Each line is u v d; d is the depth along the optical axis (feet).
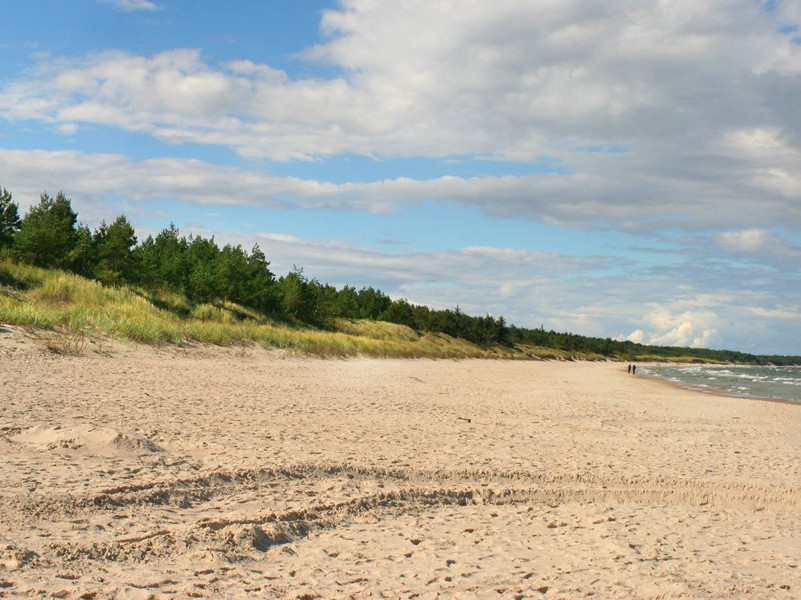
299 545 14.88
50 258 99.30
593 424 44.16
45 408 29.81
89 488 16.53
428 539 16.24
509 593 12.34
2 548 11.89
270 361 85.05
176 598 10.52
